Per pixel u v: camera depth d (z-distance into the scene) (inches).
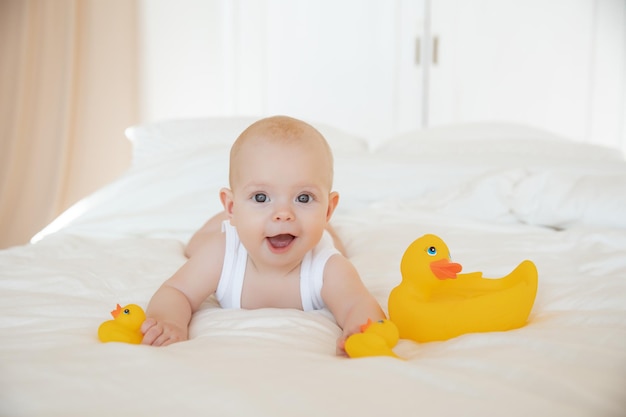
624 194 63.9
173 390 26.2
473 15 127.2
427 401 25.3
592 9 127.9
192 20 131.0
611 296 41.3
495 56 128.3
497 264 50.4
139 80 131.0
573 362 30.5
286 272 43.3
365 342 32.4
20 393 26.3
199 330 39.0
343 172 78.5
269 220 39.3
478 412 24.4
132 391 26.3
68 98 120.9
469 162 80.9
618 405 26.0
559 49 128.7
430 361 31.0
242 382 26.8
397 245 56.2
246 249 42.3
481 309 36.4
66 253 56.8
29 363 29.4
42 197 121.1
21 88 117.6
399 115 129.3
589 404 25.4
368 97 129.3
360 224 65.1
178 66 131.6
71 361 29.7
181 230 67.6
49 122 121.8
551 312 40.2
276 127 40.6
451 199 71.2
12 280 47.0
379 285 47.1
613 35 128.0
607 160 83.3
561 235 59.1
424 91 128.6
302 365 29.7
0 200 116.5
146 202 73.4
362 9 127.6
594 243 56.8
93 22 126.6
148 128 90.6
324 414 24.1
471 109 129.3
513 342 33.1
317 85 129.5
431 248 38.8
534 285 37.7
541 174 69.6
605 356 30.4
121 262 53.7
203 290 43.7
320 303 44.3
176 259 55.3
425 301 38.1
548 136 104.1
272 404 24.7
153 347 32.4
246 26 128.0
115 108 129.3
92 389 26.5
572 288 44.0
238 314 40.4
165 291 42.0
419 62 127.9
